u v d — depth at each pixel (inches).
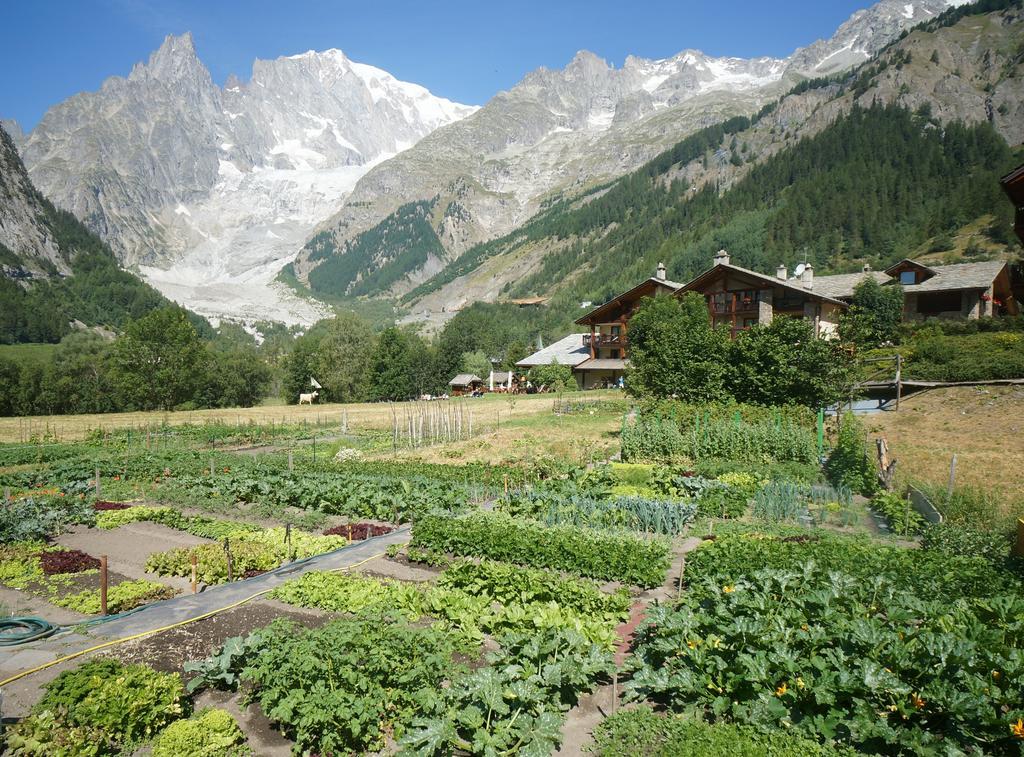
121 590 537.0
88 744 307.0
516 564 593.3
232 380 3983.8
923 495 716.7
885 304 2000.5
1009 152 5733.3
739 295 2301.9
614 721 337.7
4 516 740.7
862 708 301.0
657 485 892.6
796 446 1047.0
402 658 362.6
